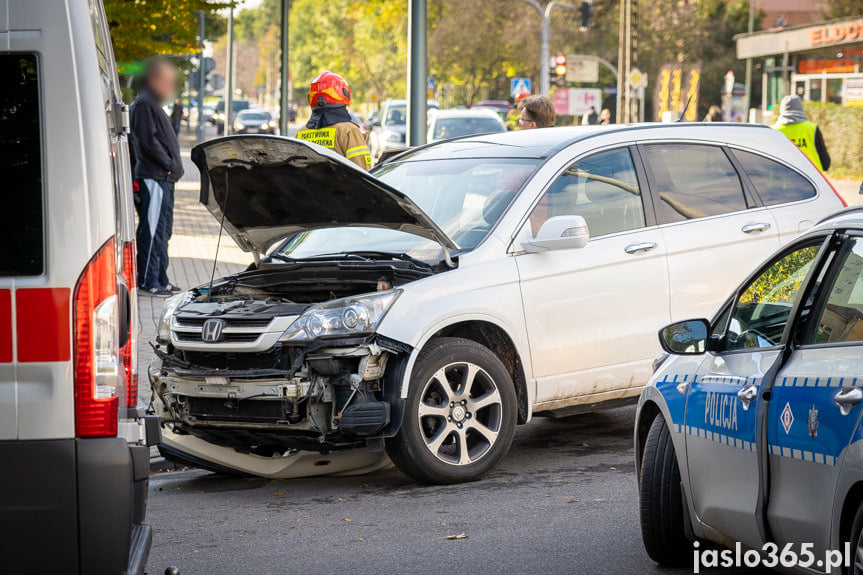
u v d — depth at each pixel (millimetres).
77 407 4965
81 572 4949
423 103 19578
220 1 28969
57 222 4965
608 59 87625
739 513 5758
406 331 8430
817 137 18953
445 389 8727
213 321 8617
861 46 66750
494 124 37719
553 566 6789
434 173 10125
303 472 9305
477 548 7207
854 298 5211
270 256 9859
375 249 9562
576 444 10289
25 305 4953
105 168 5035
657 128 10305
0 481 4914
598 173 9805
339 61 131625
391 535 7590
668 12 87188
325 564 7023
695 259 9938
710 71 85562
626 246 9633
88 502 4941
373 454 9258
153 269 18219
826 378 5105
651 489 6609
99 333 4992
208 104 93438
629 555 6953
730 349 6230
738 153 10602
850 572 4836
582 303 9344
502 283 8945
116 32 26391
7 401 4941
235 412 8555
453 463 8797
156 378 8953
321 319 8320
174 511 8570
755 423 5559
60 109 4977
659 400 6688
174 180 18250
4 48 4973
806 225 10562
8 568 4926
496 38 88750
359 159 13211
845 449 4824
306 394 8281
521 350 9039
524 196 9375
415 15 19469
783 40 72375
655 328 9695
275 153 8594
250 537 7707
